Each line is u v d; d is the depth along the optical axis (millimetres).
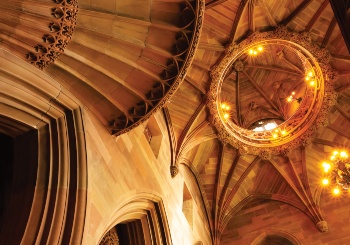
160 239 8219
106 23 6488
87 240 5328
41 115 5883
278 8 11648
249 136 13383
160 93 7305
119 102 7305
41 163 5598
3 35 5398
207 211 13359
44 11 5480
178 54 7094
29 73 5527
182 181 11672
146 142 9203
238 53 11914
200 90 12047
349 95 12688
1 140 6457
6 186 6000
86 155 5945
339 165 10156
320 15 11734
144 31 6953
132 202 7512
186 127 11859
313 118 12742
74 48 6375
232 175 13742
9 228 5020
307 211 12789
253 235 12898
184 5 7055
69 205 5328
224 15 11406
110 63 6941
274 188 13852
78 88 6867
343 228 11828
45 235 4887
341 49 12016
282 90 15219
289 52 14055
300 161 13406
